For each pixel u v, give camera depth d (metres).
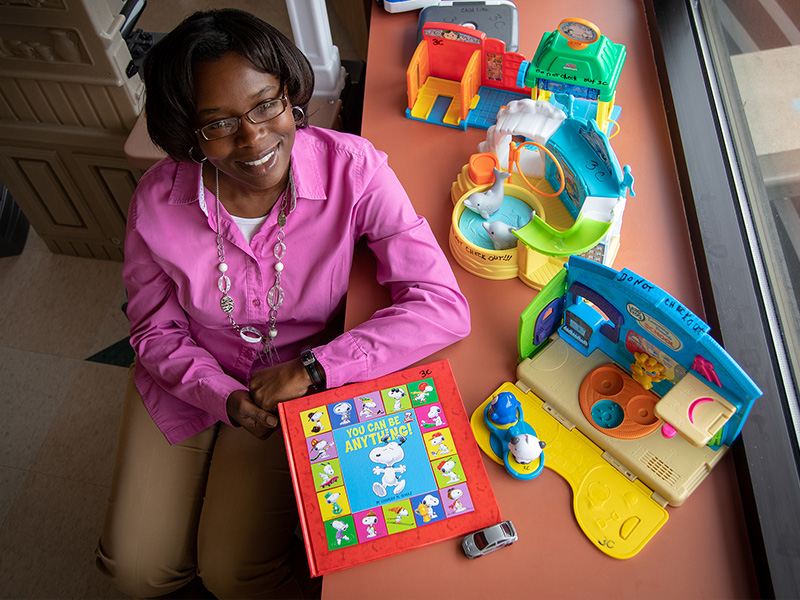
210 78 1.03
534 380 1.18
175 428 1.39
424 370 1.19
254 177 1.15
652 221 1.38
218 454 1.41
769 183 1.31
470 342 1.27
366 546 1.04
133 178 1.98
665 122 1.53
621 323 1.11
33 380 2.14
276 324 1.37
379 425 1.14
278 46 1.06
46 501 1.92
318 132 1.30
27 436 2.04
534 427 1.16
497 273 1.33
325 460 1.11
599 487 1.09
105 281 2.32
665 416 1.03
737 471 1.08
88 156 1.92
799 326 1.16
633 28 1.69
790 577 0.95
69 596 1.78
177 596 1.49
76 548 1.85
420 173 1.50
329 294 1.34
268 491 1.37
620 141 1.50
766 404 1.10
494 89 1.62
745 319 1.19
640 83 1.59
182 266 1.26
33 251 2.40
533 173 1.43
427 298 1.23
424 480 1.09
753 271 1.27
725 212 1.32
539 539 1.05
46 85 1.73
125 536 1.37
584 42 1.37
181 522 1.40
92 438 2.02
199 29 1.01
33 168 2.00
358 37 2.49
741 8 1.50
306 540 1.05
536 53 1.45
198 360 1.32
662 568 1.02
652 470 1.07
